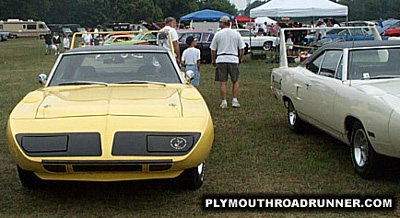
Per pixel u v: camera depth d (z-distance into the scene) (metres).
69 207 4.61
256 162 6.04
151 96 4.98
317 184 5.18
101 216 4.40
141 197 4.84
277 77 8.06
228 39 9.79
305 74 6.93
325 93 5.99
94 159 4.15
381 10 80.38
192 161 4.34
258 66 20.52
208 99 11.31
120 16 96.38
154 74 5.77
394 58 5.96
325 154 6.36
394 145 4.57
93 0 100.75
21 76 18.00
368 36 15.40
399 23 36.06
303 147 6.76
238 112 9.54
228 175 5.53
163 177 4.36
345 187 5.06
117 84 5.49
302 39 19.97
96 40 24.70
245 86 13.70
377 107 4.73
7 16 90.88
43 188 5.07
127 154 4.19
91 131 4.28
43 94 5.16
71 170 4.21
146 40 20.55
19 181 5.36
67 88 5.39
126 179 4.30
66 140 4.24
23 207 4.61
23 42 55.88
